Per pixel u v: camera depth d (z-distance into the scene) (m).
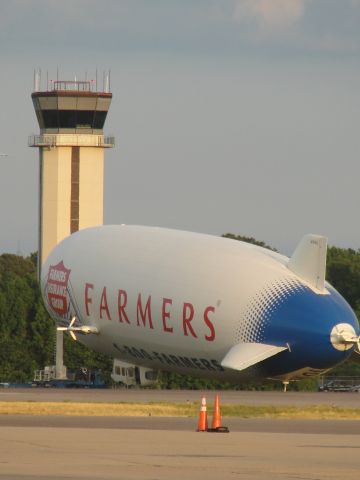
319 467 118.25
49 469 112.25
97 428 162.12
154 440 143.62
